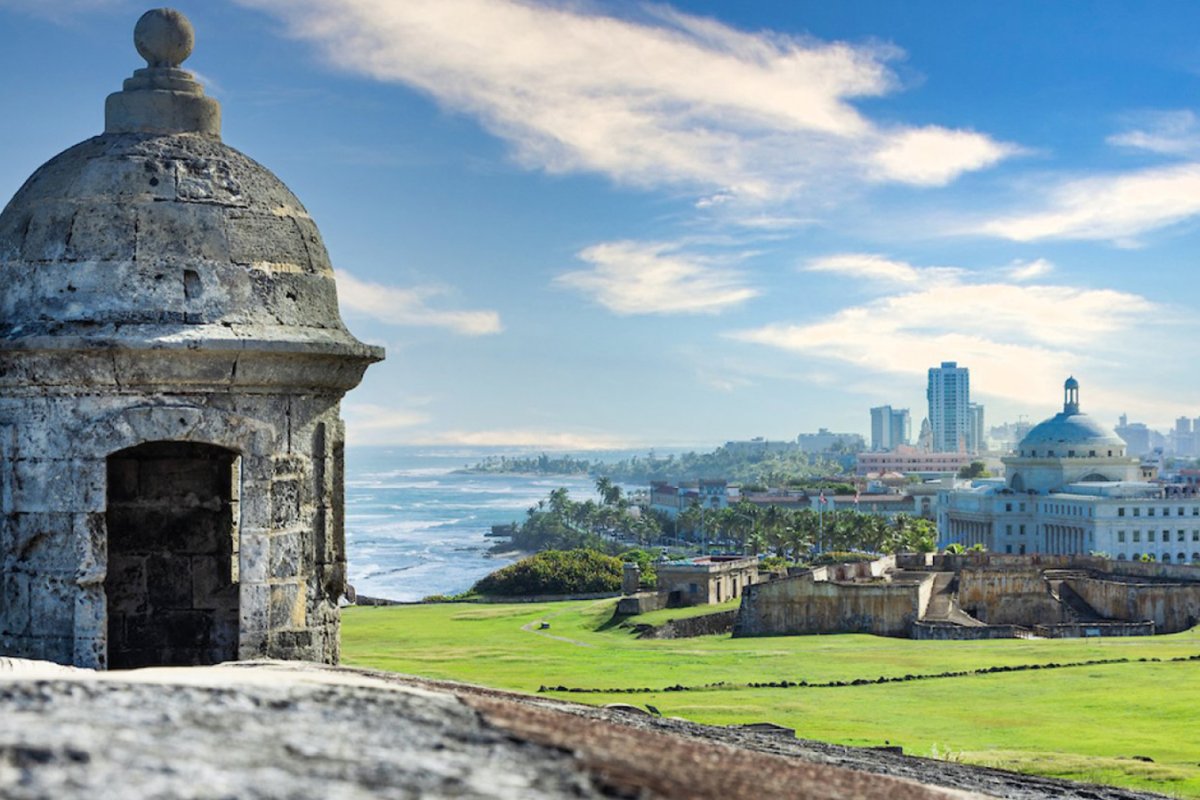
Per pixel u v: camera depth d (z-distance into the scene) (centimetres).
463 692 852
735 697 5834
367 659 7400
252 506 1079
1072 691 5866
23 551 1055
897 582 8850
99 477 1047
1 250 1095
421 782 498
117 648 1238
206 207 1092
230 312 1078
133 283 1060
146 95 1121
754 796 564
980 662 6869
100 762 479
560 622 9475
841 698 5784
